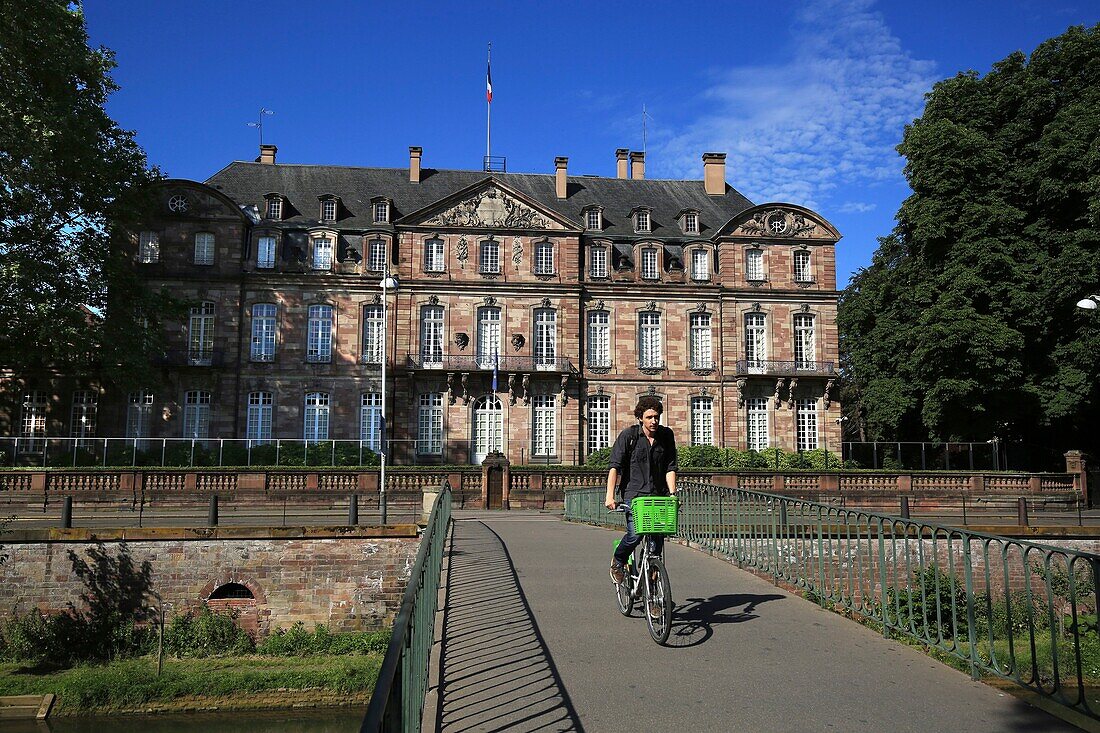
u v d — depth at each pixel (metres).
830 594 11.55
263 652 22.64
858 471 42.97
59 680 19.78
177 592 23.12
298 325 50.75
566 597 12.34
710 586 12.76
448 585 13.37
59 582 22.83
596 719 7.24
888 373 51.88
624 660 8.96
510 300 52.16
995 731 7.03
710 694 7.89
